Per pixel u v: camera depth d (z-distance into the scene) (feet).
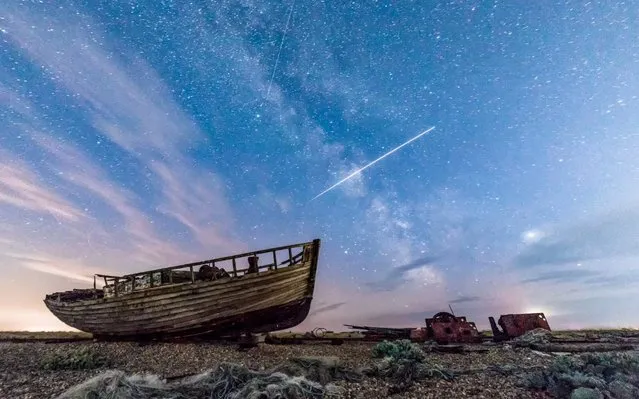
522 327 44.68
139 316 46.80
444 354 35.94
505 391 22.36
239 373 22.65
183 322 45.34
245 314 45.80
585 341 39.81
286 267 47.62
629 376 22.36
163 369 31.37
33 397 23.20
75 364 31.40
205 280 45.29
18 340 54.95
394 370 26.37
